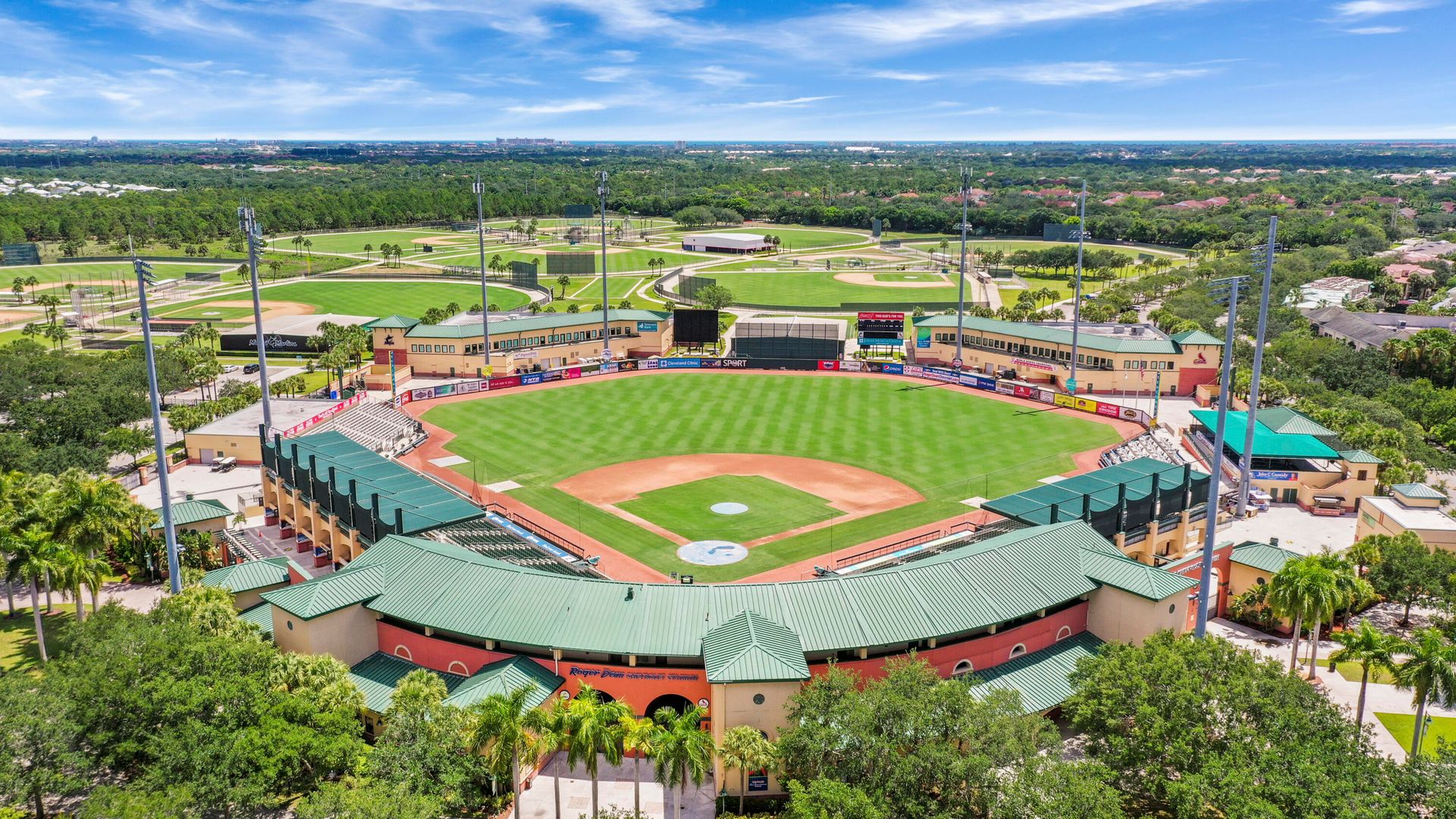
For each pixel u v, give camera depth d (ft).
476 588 213.05
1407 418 473.67
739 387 548.31
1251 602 265.34
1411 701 222.07
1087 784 155.22
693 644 195.72
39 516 251.80
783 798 187.21
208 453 411.54
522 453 419.13
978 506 350.64
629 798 188.55
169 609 221.05
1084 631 232.94
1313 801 151.02
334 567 288.51
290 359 634.43
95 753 181.68
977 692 196.75
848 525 332.19
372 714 203.41
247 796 167.84
